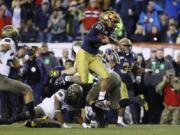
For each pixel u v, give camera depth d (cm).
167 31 5044
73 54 3778
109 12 3394
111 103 3531
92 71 3425
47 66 4416
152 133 2927
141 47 4675
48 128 3228
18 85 3216
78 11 5156
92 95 3450
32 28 5134
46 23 5197
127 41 3750
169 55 4441
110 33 3434
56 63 4447
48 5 5275
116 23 3400
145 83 4384
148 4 5284
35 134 2819
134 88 4372
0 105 4225
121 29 4903
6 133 2848
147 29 5012
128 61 3775
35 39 5125
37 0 5322
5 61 3191
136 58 3803
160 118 4381
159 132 2997
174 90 4262
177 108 4262
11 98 4231
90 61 3391
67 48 4691
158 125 3750
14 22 5191
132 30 5159
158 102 4384
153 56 4416
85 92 3897
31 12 5250
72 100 3419
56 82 3853
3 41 3188
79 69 3369
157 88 4312
